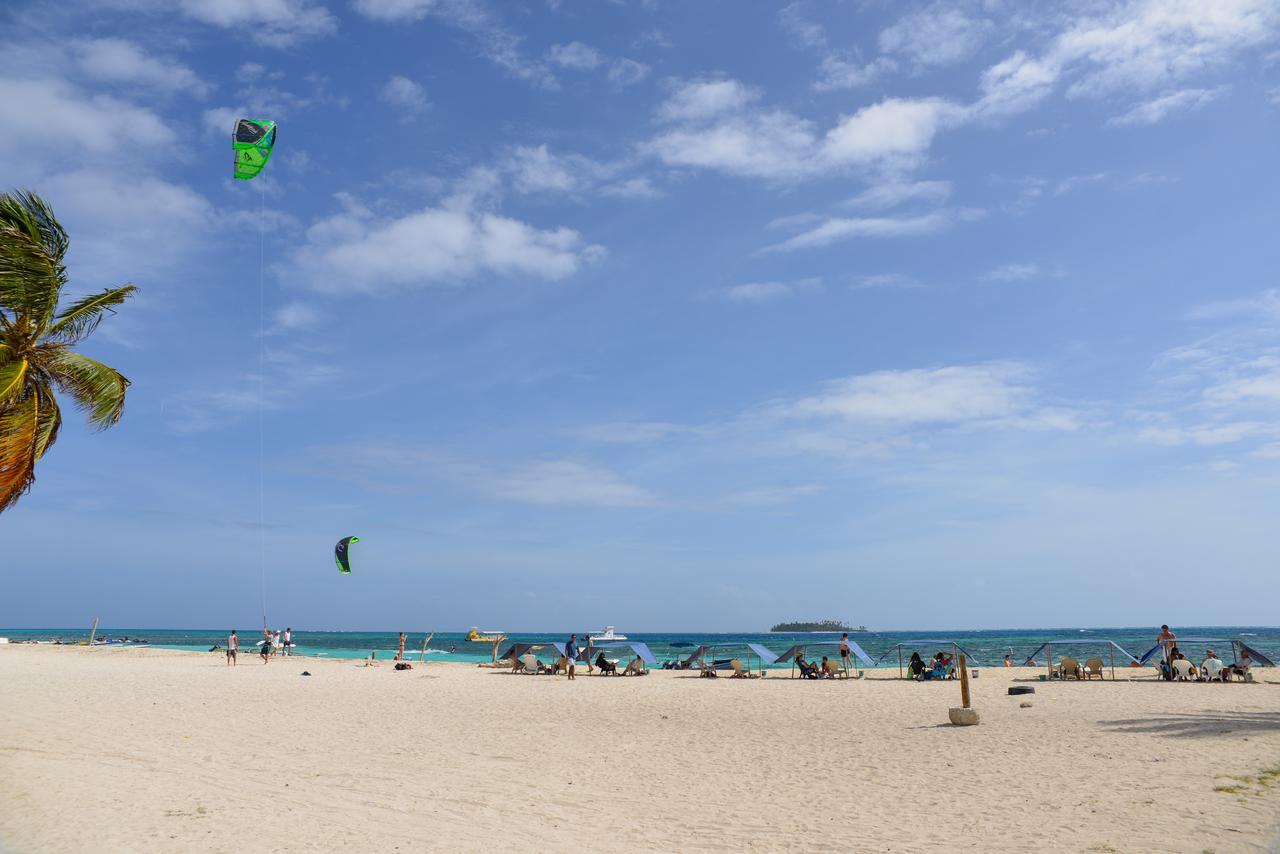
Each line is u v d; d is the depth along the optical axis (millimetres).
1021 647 69438
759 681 30797
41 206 12070
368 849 7715
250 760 12680
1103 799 8930
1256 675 29422
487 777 11547
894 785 10594
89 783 10242
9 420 11844
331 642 109938
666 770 12125
